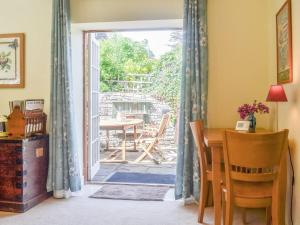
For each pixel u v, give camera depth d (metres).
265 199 2.34
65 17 3.67
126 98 7.66
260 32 3.59
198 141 2.88
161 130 5.92
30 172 3.40
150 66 7.88
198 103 3.47
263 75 3.58
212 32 3.64
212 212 3.26
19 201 3.28
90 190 3.99
